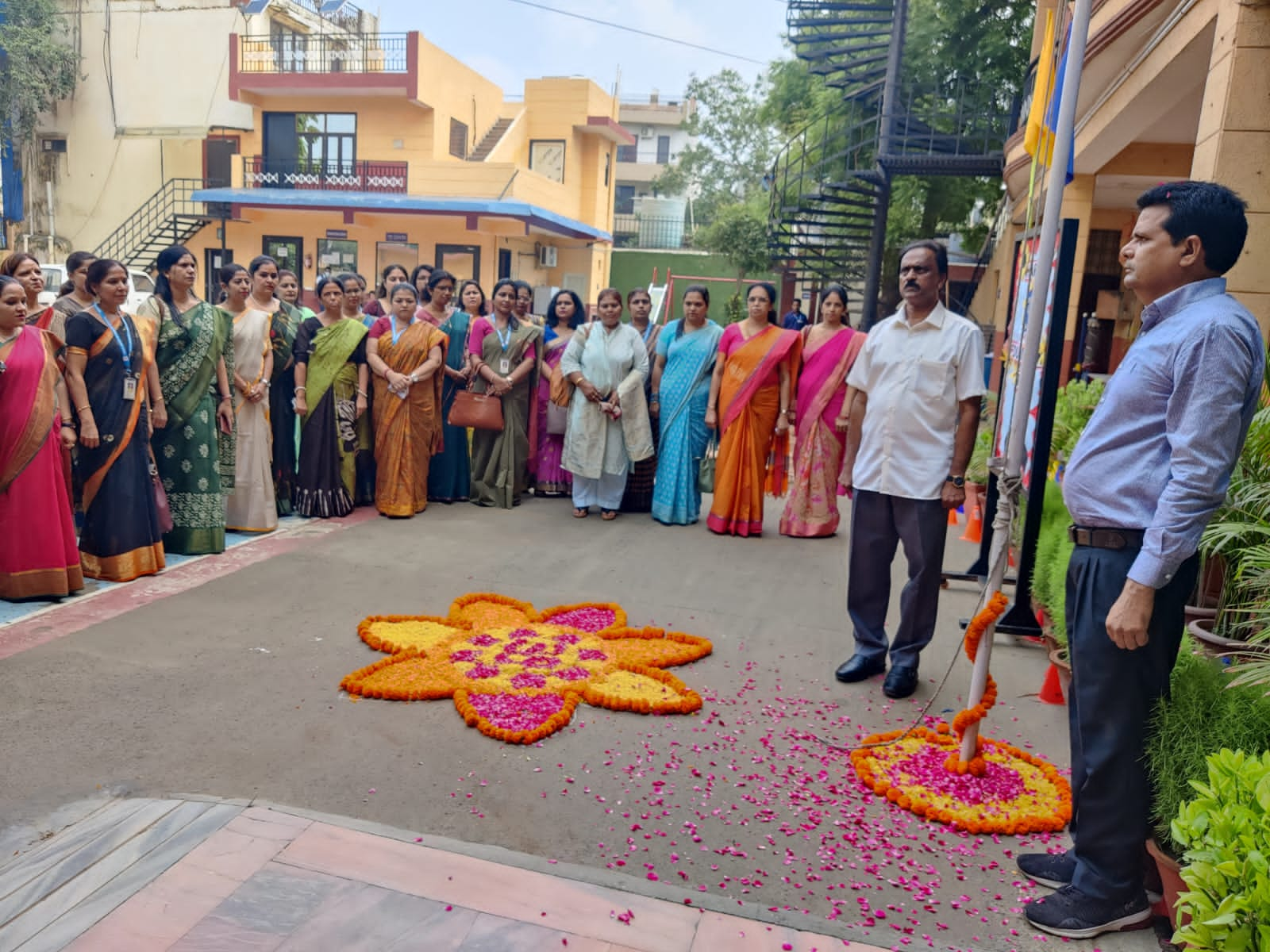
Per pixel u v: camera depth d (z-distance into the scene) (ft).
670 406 21.97
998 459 10.40
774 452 21.52
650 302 23.29
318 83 63.82
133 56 67.15
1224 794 6.22
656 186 99.66
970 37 41.63
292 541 18.60
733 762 10.54
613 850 8.68
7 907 7.28
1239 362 7.03
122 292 14.71
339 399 20.52
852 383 13.07
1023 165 29.91
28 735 10.15
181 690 11.50
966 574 17.93
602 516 22.48
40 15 66.23
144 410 15.43
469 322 23.36
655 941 7.30
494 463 22.81
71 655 12.30
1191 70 18.08
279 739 10.44
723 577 17.85
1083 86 22.25
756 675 13.12
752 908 7.80
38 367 13.62
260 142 67.72
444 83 66.59
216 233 68.39
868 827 9.34
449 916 7.41
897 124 40.50
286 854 8.13
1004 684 13.24
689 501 22.18
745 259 73.61
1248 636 11.89
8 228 68.44
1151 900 8.17
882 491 12.41
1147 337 7.66
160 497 16.05
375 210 62.44
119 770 9.57
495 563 17.83
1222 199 7.26
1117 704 7.77
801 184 45.42
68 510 14.30
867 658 13.10
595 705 11.76
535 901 7.68
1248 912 5.61
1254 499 11.09
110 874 7.73
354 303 21.12
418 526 20.52
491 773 9.96
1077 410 19.60
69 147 69.36
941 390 12.02
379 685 11.73
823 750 10.94
